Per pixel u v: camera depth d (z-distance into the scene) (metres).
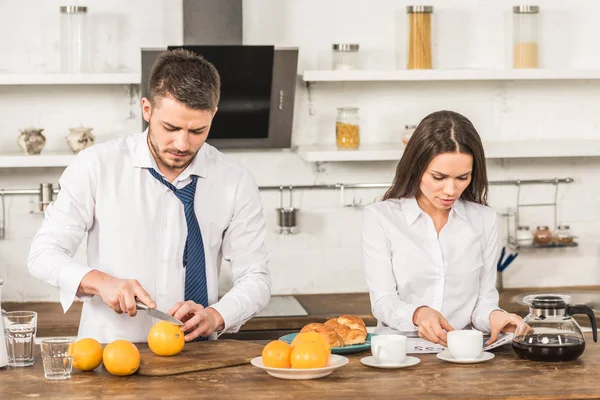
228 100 3.82
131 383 1.96
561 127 4.33
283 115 3.97
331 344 2.27
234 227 2.56
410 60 4.00
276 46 3.82
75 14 3.82
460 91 4.25
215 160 2.54
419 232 2.65
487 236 2.70
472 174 2.62
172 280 2.47
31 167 4.07
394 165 4.23
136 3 4.02
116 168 2.45
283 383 1.95
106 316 2.45
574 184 4.35
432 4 4.18
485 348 2.29
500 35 4.22
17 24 3.98
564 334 2.15
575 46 4.28
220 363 2.10
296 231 4.17
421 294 2.65
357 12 4.14
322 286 4.23
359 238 4.23
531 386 1.92
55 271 2.28
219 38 3.81
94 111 4.06
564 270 4.36
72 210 2.43
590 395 1.85
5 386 1.93
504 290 4.24
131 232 2.44
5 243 4.06
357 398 1.82
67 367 2.02
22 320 2.14
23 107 4.03
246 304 2.40
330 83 4.15
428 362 2.17
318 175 4.19
